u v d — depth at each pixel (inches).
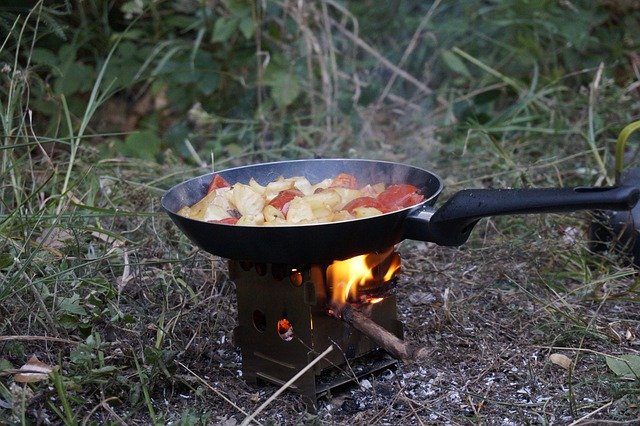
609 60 79.9
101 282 48.2
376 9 90.4
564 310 49.3
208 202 42.5
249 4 74.9
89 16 81.4
